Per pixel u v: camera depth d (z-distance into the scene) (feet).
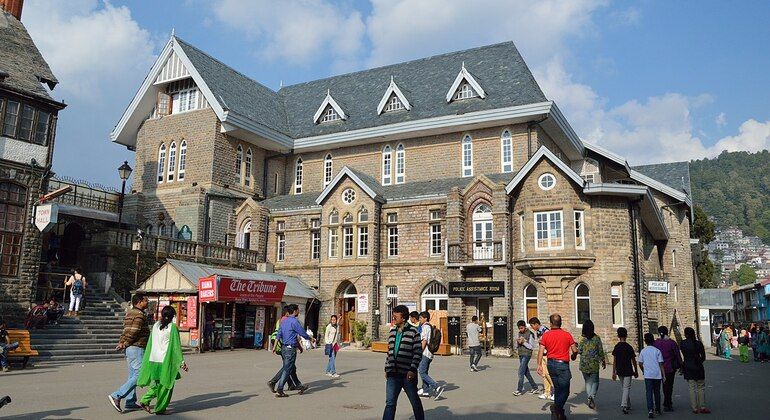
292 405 40.34
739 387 60.70
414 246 108.17
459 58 133.18
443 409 40.88
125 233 94.48
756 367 89.04
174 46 127.24
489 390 51.55
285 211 121.39
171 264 90.17
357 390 49.08
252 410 37.93
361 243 111.65
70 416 34.40
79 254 94.38
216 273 95.45
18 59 83.66
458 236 102.01
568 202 92.79
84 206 107.76
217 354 83.61
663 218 120.88
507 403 44.32
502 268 97.45
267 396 44.29
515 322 95.81
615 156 128.16
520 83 116.98
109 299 88.53
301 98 150.00
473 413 39.47
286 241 120.37
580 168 135.23
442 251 105.50
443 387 52.01
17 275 76.38
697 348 43.75
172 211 121.60
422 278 106.01
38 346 68.08
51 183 101.76
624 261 92.48
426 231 107.55
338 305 112.16
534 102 110.11
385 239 111.65
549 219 94.27
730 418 40.91
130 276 93.91
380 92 137.08
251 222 120.98
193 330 86.63
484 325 95.04
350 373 62.69
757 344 108.78
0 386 47.03
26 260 77.41
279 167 138.10
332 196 115.24
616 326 91.45
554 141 123.44
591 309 90.43
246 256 115.85
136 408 37.09
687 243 138.31
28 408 36.88
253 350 93.20
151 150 130.00
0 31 86.12
